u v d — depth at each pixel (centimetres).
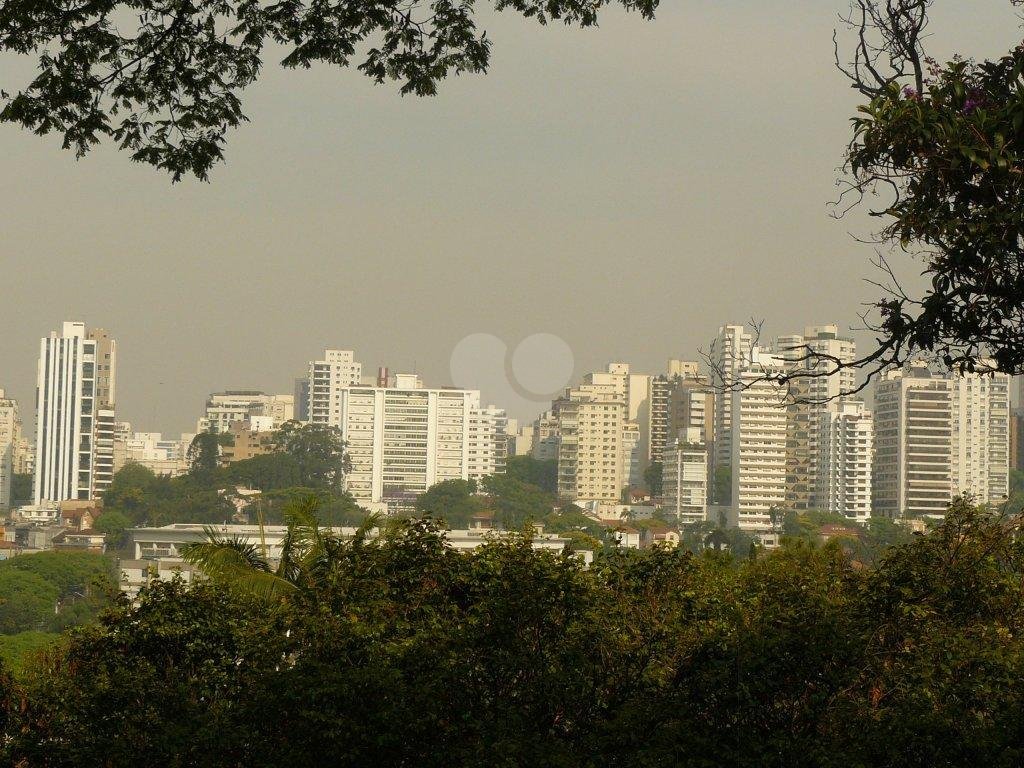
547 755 6600
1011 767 6444
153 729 8225
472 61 6544
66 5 6028
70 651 10075
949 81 5503
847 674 7138
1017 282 5341
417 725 6719
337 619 7888
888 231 5494
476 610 8062
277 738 7050
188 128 6419
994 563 8950
